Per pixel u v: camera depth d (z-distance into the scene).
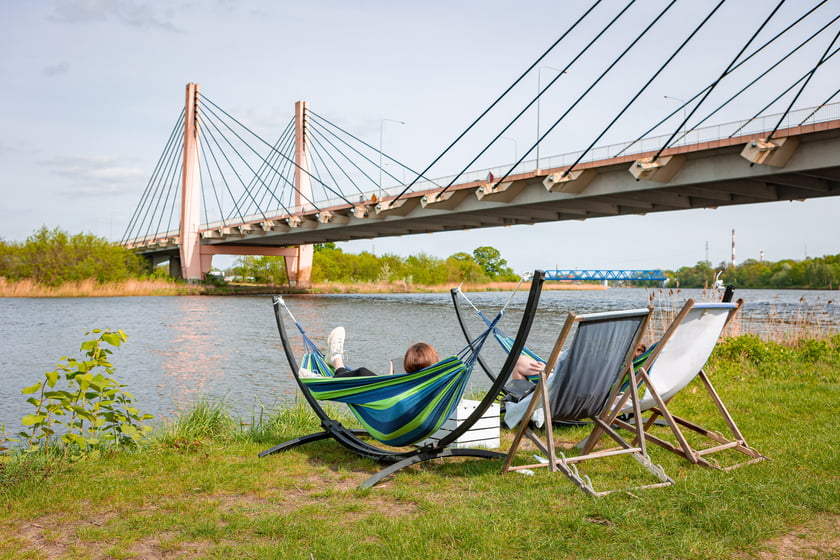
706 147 21.28
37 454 4.84
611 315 3.85
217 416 6.09
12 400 11.02
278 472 4.49
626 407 4.61
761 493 3.65
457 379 4.30
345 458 4.86
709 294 10.44
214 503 3.81
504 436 5.59
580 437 5.40
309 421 6.32
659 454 4.70
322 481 4.30
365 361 15.52
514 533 3.20
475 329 23.66
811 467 4.21
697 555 2.94
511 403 4.56
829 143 19.11
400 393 4.37
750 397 6.76
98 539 3.30
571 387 4.10
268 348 18.09
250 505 3.79
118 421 5.39
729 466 4.32
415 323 26.28
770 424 5.56
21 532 3.43
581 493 3.79
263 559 2.98
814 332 11.97
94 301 41.00
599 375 4.14
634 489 3.76
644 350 5.12
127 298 45.28
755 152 19.66
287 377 13.12
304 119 57.47
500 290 80.38
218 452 5.07
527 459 4.70
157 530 3.41
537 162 27.28
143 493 4.03
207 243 57.09
